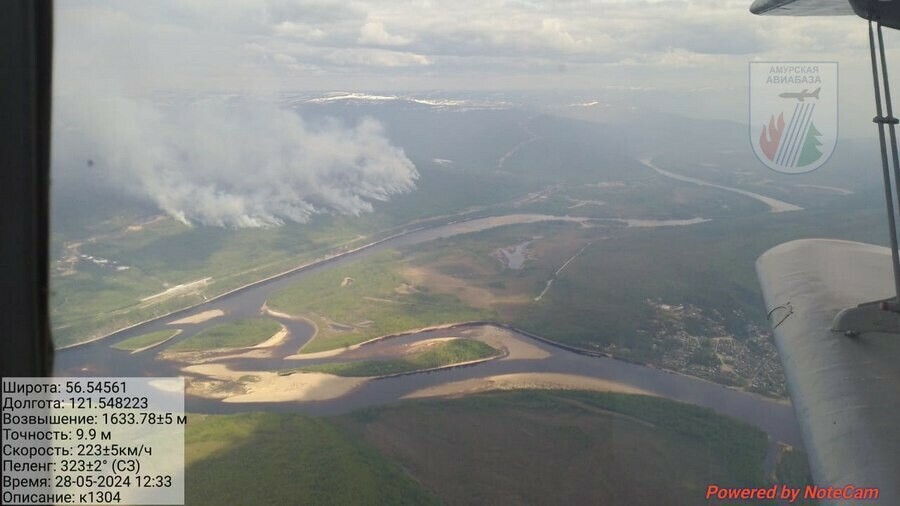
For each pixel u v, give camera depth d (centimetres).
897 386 316
